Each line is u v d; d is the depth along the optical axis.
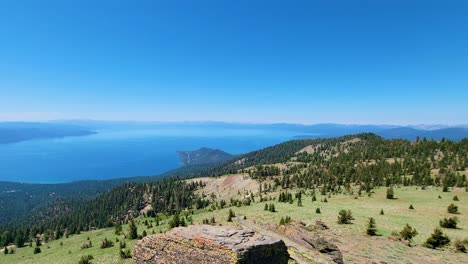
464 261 40.69
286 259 20.20
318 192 146.50
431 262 39.69
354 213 80.94
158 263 21.25
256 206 111.12
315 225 59.66
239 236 20.09
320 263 26.62
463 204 92.69
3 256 145.38
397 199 106.56
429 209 86.00
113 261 59.50
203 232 20.81
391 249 44.44
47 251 126.25
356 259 38.31
